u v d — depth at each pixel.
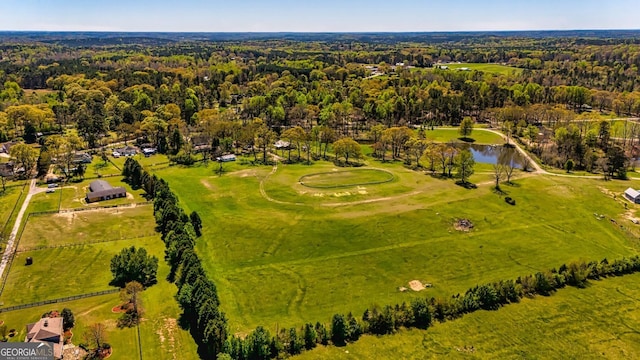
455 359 59.50
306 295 73.81
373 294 74.31
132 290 68.88
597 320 67.44
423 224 99.38
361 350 61.03
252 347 58.81
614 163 133.75
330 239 92.75
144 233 95.75
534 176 133.62
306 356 59.72
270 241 91.94
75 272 79.69
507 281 73.00
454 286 76.88
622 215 104.75
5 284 75.19
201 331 62.72
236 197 116.31
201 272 73.00
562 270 78.19
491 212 106.06
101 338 60.91
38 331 59.22
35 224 98.56
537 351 61.16
